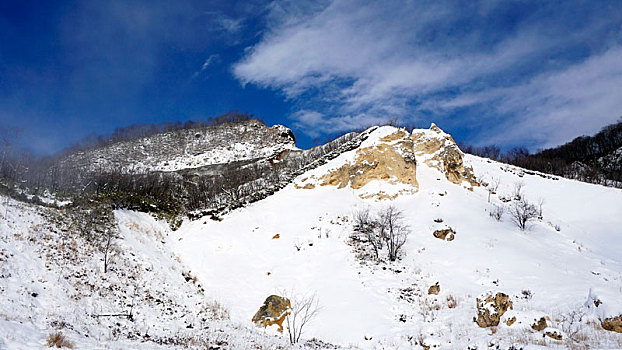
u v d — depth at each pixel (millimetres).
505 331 18375
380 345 19891
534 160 86375
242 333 19984
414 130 53906
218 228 35406
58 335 12086
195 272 29969
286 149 81125
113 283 22469
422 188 43375
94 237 26594
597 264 29859
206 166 69562
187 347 15383
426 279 27734
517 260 29406
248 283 28391
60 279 19812
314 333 22516
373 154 44156
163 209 39125
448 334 19641
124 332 16578
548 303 22672
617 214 45188
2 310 14078
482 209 40406
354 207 39031
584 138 108375
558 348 15203
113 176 41750
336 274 28344
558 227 39469
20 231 22203
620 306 18516
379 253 30922
